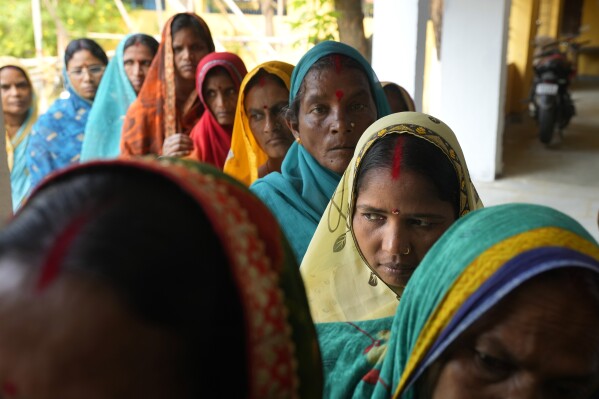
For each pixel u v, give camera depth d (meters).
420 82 4.70
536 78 8.56
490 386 0.82
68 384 0.45
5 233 0.50
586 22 17.06
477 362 0.83
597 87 15.34
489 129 6.44
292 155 2.28
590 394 0.83
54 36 10.70
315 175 2.13
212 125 3.22
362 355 1.18
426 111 8.34
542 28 13.09
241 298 0.54
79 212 0.49
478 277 0.83
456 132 6.55
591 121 10.44
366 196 1.36
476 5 6.12
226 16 11.11
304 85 2.12
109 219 0.49
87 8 10.99
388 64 4.66
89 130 4.15
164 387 0.48
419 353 0.88
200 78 3.17
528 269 0.78
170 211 0.52
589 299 0.78
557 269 0.78
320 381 0.75
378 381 1.02
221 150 3.20
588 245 0.83
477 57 6.27
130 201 0.51
